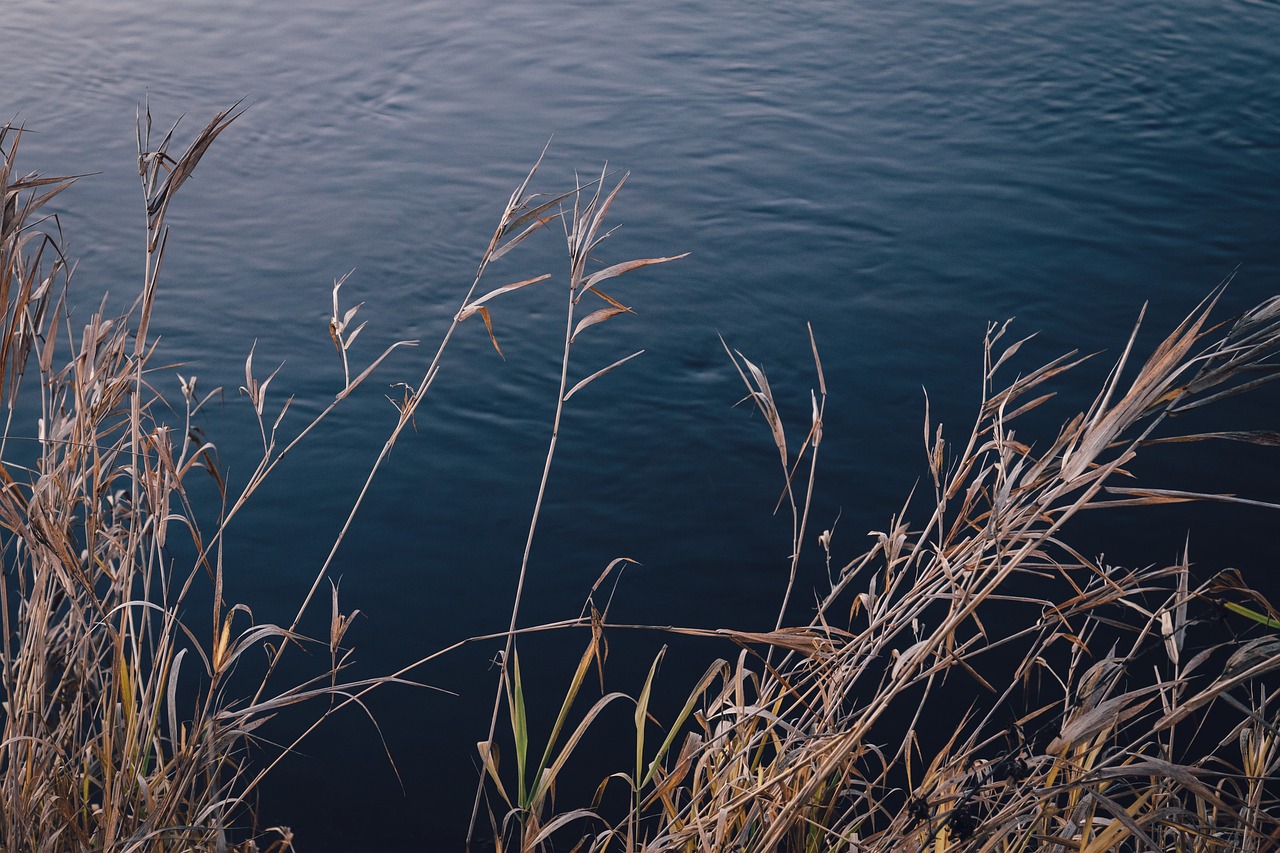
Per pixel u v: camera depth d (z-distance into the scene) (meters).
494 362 5.39
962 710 3.44
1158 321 5.96
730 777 2.08
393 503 4.39
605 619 3.89
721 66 9.13
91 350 1.96
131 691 2.09
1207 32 10.10
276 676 3.51
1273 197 7.32
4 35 8.59
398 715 3.43
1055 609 1.76
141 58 8.42
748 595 4.05
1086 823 1.84
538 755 3.33
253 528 4.16
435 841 3.04
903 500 4.57
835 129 8.15
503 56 9.06
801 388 5.32
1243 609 1.78
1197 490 4.55
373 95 8.21
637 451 4.84
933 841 1.92
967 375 5.46
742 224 6.81
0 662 2.22
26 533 1.78
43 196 1.76
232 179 6.92
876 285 6.23
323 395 5.02
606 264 6.31
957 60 9.44
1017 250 6.62
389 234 6.45
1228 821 2.09
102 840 2.11
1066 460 1.46
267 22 9.31
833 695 1.83
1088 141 8.07
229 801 2.20
